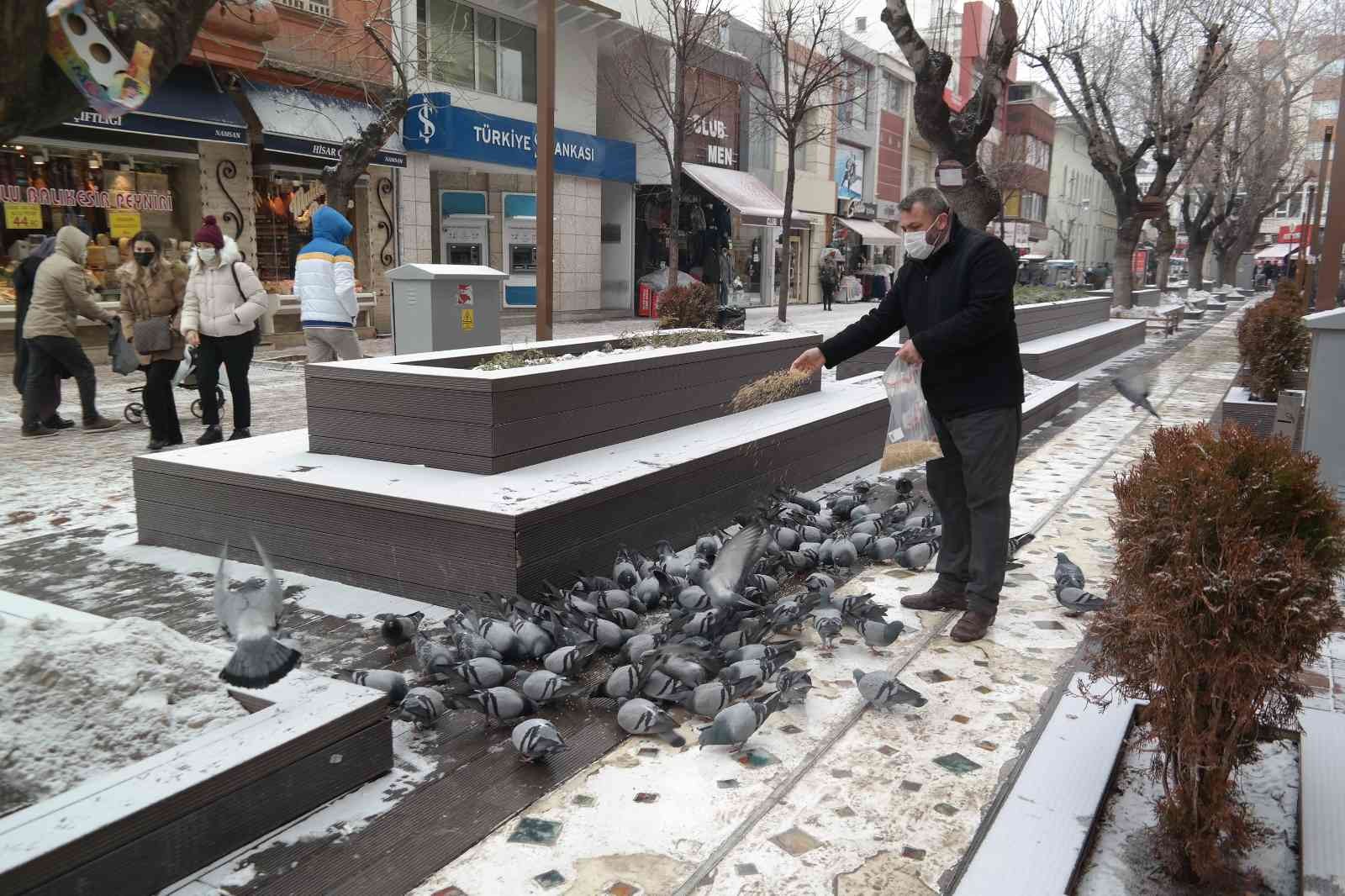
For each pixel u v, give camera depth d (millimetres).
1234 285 56594
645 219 28094
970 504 4582
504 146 22375
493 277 10367
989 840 2781
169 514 5641
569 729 3635
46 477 7543
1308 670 3992
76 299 9312
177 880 2590
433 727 3615
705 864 2783
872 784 3246
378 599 4855
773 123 28578
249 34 15344
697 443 6340
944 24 14484
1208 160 37438
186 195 16609
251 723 2973
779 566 5375
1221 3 21297
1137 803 3033
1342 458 6406
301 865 2709
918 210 4430
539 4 10523
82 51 2623
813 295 38000
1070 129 72875
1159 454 2781
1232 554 2400
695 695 3611
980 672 4207
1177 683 2555
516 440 5441
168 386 8594
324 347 9172
